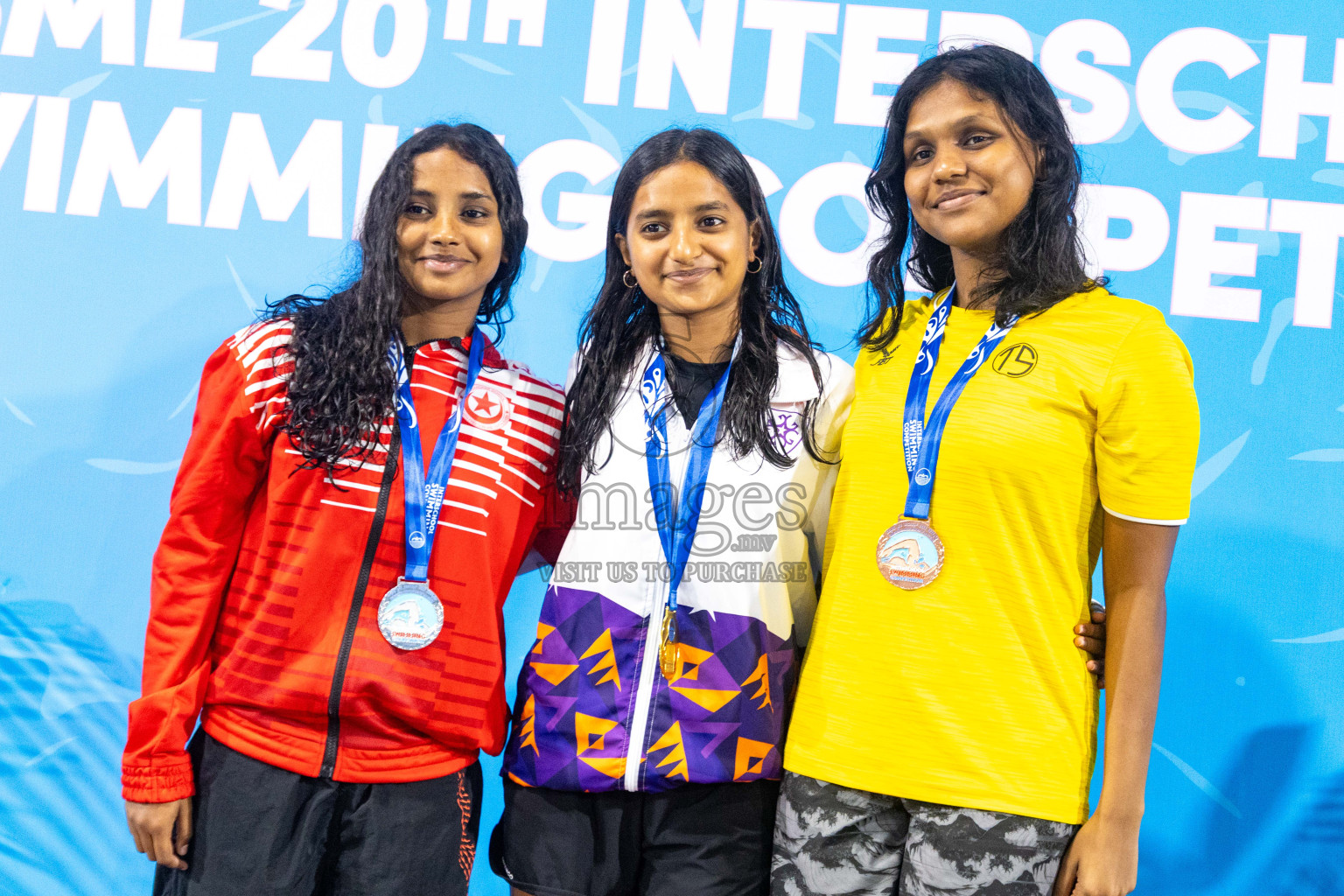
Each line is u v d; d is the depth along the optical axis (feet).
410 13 8.69
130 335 8.53
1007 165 4.75
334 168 8.57
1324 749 7.60
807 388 5.26
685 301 5.03
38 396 8.50
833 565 4.91
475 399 5.24
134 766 4.57
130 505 8.35
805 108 8.39
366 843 4.73
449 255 5.08
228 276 8.54
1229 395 7.93
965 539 4.51
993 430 4.52
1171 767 7.64
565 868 4.94
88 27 8.82
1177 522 4.33
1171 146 8.14
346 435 4.79
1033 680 4.43
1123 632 4.43
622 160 8.46
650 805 4.95
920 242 5.49
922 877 4.46
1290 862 7.53
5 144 8.77
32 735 8.12
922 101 4.97
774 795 5.05
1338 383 7.88
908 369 5.04
